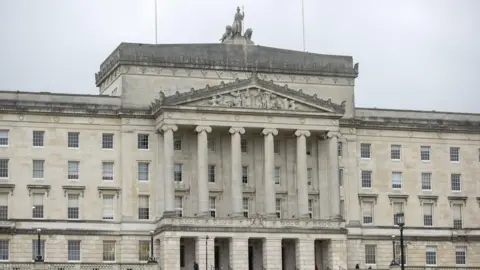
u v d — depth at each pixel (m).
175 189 158.25
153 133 159.50
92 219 156.00
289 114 159.62
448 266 166.12
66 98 158.88
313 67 169.38
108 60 168.00
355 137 169.62
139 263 148.25
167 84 162.12
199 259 151.75
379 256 167.75
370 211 169.38
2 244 151.75
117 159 158.50
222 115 157.25
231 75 165.00
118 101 160.38
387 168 171.25
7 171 154.25
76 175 156.88
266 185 158.38
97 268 145.75
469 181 175.88
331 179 161.25
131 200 157.12
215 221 153.25
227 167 161.38
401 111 175.12
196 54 164.25
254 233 154.50
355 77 171.50
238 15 170.50
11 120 155.25
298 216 159.75
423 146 174.12
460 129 175.75
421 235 170.50
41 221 153.75
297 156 160.50
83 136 157.88
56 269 143.75
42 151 155.88
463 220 174.62
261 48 168.00
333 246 158.12
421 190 172.75
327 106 161.62
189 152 160.12
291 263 160.62
